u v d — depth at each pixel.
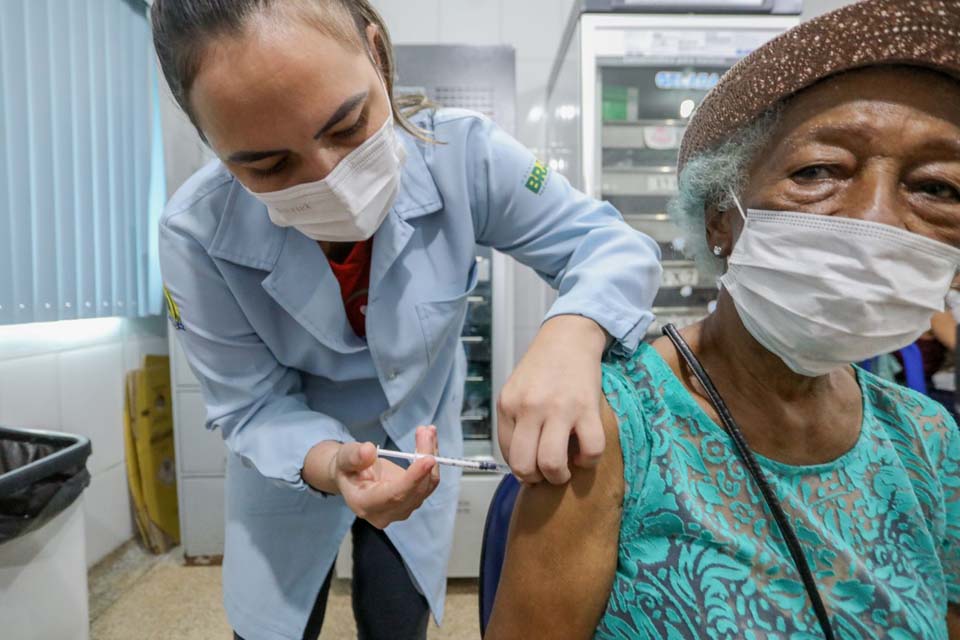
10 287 1.59
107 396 2.09
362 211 0.74
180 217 0.84
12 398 1.68
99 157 1.92
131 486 2.16
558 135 2.24
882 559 0.59
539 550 0.57
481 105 1.94
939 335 1.57
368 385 0.98
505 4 2.38
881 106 0.51
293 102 0.56
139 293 2.13
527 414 0.52
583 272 0.75
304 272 0.84
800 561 0.55
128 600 1.94
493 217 0.93
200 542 2.15
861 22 0.49
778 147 0.56
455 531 2.00
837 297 0.54
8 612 1.09
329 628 1.80
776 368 0.62
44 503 1.13
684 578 0.55
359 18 0.68
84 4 1.84
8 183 1.58
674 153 2.11
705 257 0.71
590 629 0.59
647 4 1.79
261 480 0.97
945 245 0.53
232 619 0.97
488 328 2.07
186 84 0.58
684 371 0.65
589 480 0.57
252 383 0.91
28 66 1.64
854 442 0.64
